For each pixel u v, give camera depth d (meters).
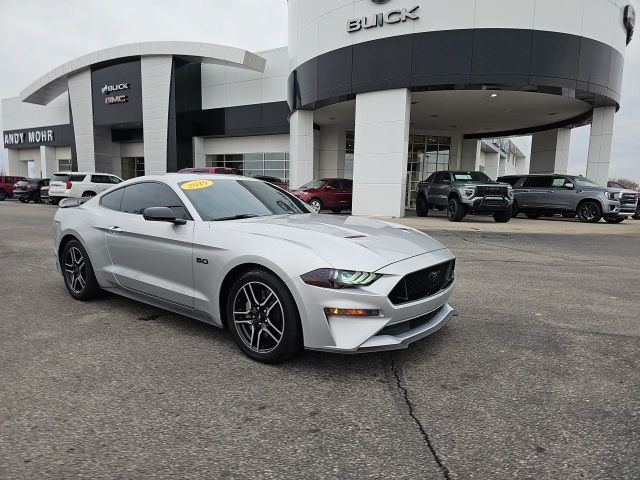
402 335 3.10
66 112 36.44
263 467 2.11
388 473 2.07
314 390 2.89
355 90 16.95
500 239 10.93
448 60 15.27
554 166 24.16
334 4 17.20
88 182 22.30
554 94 16.58
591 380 3.04
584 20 15.38
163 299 3.96
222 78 27.33
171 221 3.75
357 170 17.39
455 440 2.34
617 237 11.62
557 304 4.96
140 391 2.85
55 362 3.28
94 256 4.59
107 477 2.03
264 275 3.18
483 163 43.28
